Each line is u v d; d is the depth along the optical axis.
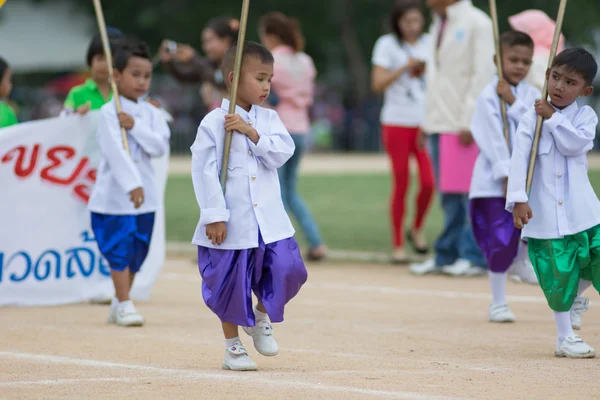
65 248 20.34
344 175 58.72
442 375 12.64
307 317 18.20
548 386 11.94
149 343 15.34
